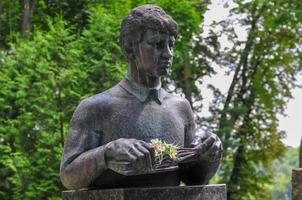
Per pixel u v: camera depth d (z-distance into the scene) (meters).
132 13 5.05
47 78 14.79
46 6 22.16
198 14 21.30
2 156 15.23
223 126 23.75
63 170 4.93
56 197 14.96
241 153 24.52
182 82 23.98
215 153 4.97
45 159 14.78
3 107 15.65
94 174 4.78
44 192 15.02
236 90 25.45
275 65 25.14
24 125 14.91
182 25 19.98
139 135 4.96
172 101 5.18
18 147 15.07
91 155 4.78
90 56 15.34
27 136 15.02
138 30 4.99
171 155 4.81
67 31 15.41
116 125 4.96
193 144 4.98
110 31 15.45
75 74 14.85
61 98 14.81
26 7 19.73
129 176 4.88
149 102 5.07
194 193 4.97
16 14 20.72
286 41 24.72
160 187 4.88
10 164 14.86
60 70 14.84
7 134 15.11
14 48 16.05
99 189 4.90
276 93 25.36
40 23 21.45
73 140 4.95
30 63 15.28
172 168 4.83
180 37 20.58
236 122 24.88
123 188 4.80
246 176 24.55
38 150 14.75
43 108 14.76
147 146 4.64
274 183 25.12
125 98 5.04
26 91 15.04
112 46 15.42
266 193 24.83
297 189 10.70
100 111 4.98
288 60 25.02
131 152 4.59
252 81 25.33
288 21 21.67
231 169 24.61
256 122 25.28
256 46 25.11
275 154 25.19
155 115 5.04
